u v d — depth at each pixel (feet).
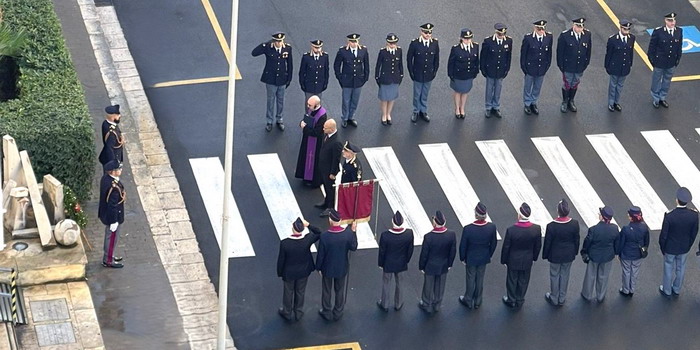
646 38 159.33
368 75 141.18
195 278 123.03
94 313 115.85
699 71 154.61
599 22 160.97
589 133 143.54
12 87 138.10
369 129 142.51
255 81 148.56
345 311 120.57
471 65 141.90
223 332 111.14
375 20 158.30
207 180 134.51
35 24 137.90
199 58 151.33
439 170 137.28
